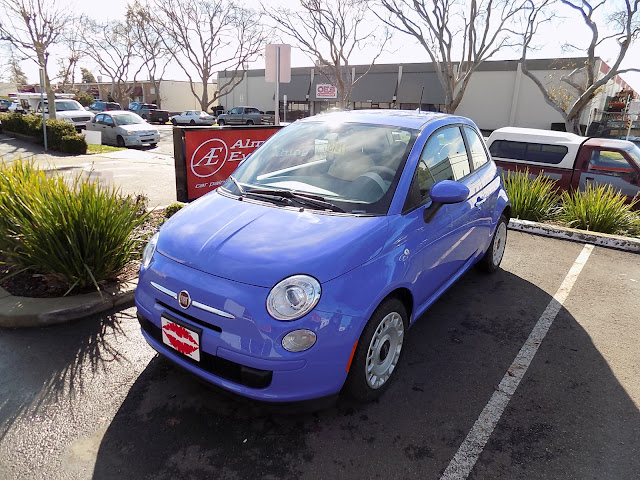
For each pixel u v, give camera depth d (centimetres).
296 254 245
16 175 471
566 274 515
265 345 228
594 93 1930
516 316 409
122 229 411
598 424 271
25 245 382
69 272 380
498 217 459
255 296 231
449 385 304
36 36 2108
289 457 239
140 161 1334
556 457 244
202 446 245
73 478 222
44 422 258
